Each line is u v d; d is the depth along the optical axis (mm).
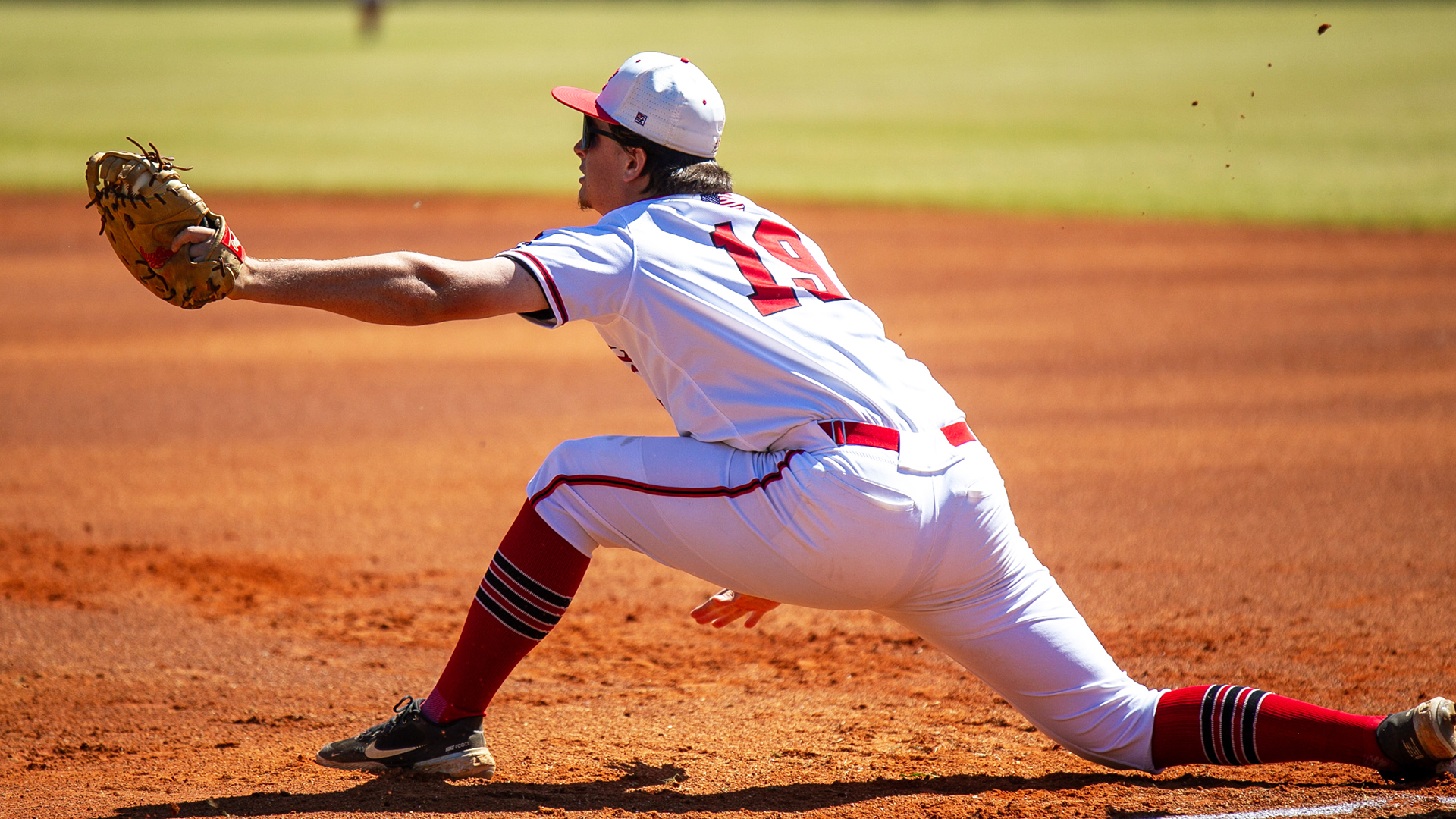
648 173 11883
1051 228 62844
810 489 10711
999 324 43562
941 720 14680
